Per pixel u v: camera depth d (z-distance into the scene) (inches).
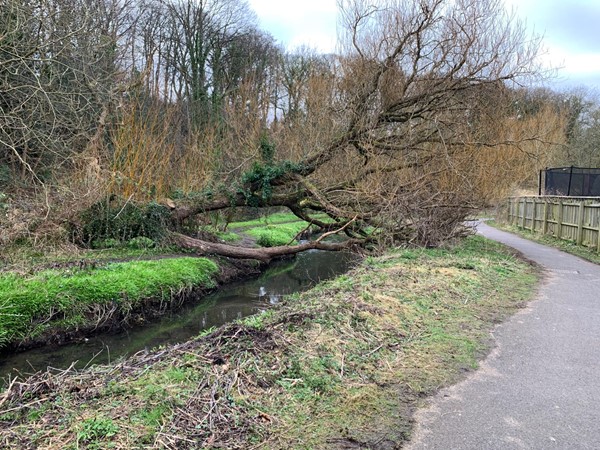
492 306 243.4
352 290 250.2
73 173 445.7
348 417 123.8
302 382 140.9
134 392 127.1
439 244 444.1
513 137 487.8
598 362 168.1
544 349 180.5
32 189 456.1
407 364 161.5
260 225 775.1
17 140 438.9
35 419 112.9
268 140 549.3
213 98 1053.2
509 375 155.3
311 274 482.0
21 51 418.0
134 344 271.7
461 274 309.6
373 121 452.1
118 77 567.5
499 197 506.0
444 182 441.4
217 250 456.1
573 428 121.6
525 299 261.9
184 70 1071.0
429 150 448.8
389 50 452.8
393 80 448.5
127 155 449.4
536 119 591.2
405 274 293.7
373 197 442.9
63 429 108.2
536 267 377.1
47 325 268.2
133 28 776.9
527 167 552.1
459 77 440.5
